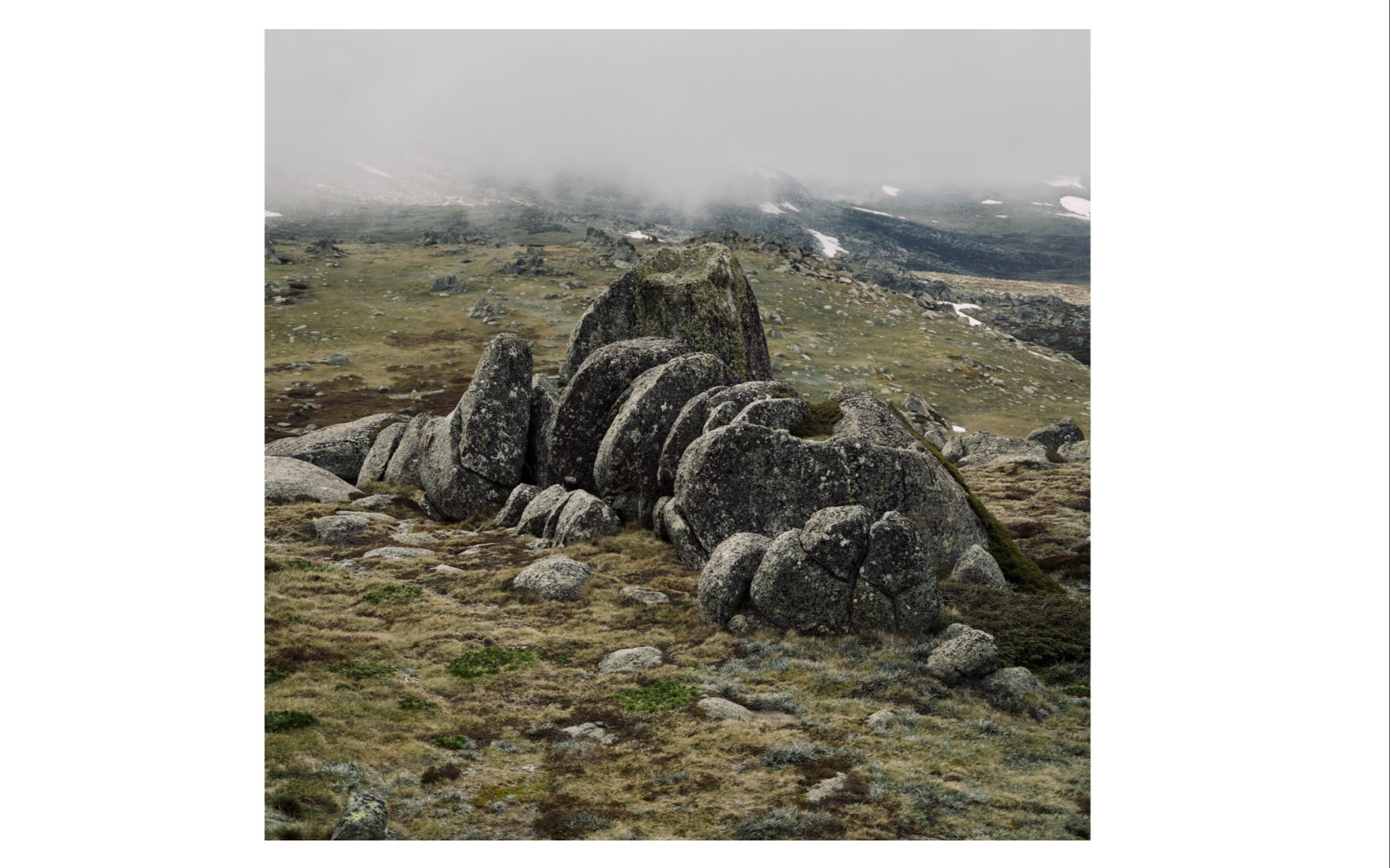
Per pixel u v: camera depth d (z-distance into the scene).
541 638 23.17
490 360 39.53
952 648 21.22
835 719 19.11
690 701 19.67
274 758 16.69
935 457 31.14
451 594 26.77
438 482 39.00
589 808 15.73
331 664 20.72
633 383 36.41
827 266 190.50
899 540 22.78
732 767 17.11
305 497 39.66
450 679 20.73
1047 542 32.66
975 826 15.46
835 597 22.86
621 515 33.38
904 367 120.00
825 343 128.75
